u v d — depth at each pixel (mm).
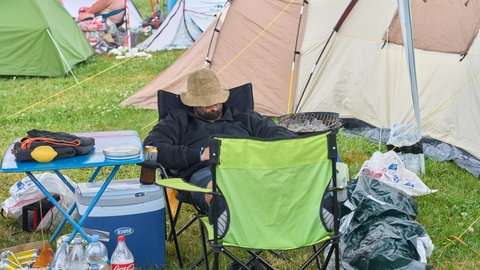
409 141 5855
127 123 7621
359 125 7164
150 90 8391
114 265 3516
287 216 3312
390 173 5336
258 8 7730
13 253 3822
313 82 7391
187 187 3350
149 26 15102
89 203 3828
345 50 7230
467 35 6383
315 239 3334
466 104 6277
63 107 8547
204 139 4297
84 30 13398
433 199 5246
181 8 13367
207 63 7773
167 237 4523
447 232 4609
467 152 6168
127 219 3879
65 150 3590
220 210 3324
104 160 3564
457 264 4199
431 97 6562
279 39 7574
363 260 3814
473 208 5098
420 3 6750
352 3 7070
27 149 3523
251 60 7637
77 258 3537
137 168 6023
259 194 3283
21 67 10586
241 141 3232
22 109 8594
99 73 10289
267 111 7523
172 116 4359
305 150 3295
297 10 7570
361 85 7094
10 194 4914
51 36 10578
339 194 3512
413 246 3902
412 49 5520
